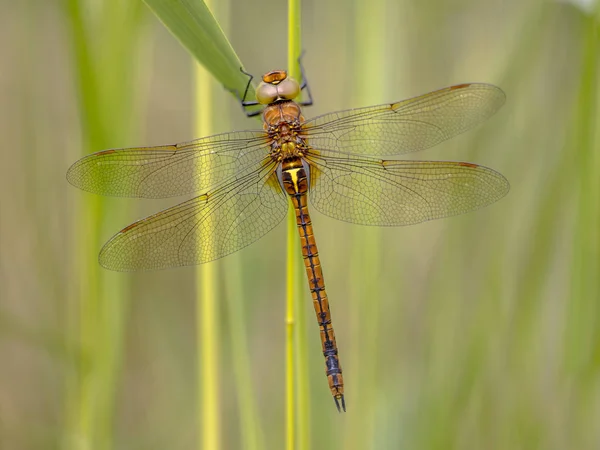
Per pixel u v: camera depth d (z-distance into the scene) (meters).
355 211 0.88
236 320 0.88
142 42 0.88
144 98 0.89
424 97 0.87
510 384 0.89
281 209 0.88
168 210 0.87
